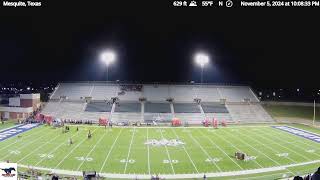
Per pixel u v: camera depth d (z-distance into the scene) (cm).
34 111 6078
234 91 7244
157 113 6069
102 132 4556
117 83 7225
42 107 6281
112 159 3039
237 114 6259
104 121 5291
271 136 4366
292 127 5309
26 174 2412
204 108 6400
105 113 6025
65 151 3328
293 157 3158
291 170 2727
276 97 8050
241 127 5250
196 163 2928
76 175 2547
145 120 5759
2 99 7462
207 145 3709
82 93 6838
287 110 6800
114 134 4403
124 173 2620
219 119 5959
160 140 3994
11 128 4797
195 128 5088
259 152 3362
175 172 2661
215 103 6688
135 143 3788
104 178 2489
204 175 2469
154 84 7219
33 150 3353
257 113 6406
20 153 3216
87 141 3869
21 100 6034
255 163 2936
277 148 3569
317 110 6825
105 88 7031
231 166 2838
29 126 5009
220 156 3186
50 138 4028
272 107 6962
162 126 5266
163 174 2609
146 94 6825
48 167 2750
